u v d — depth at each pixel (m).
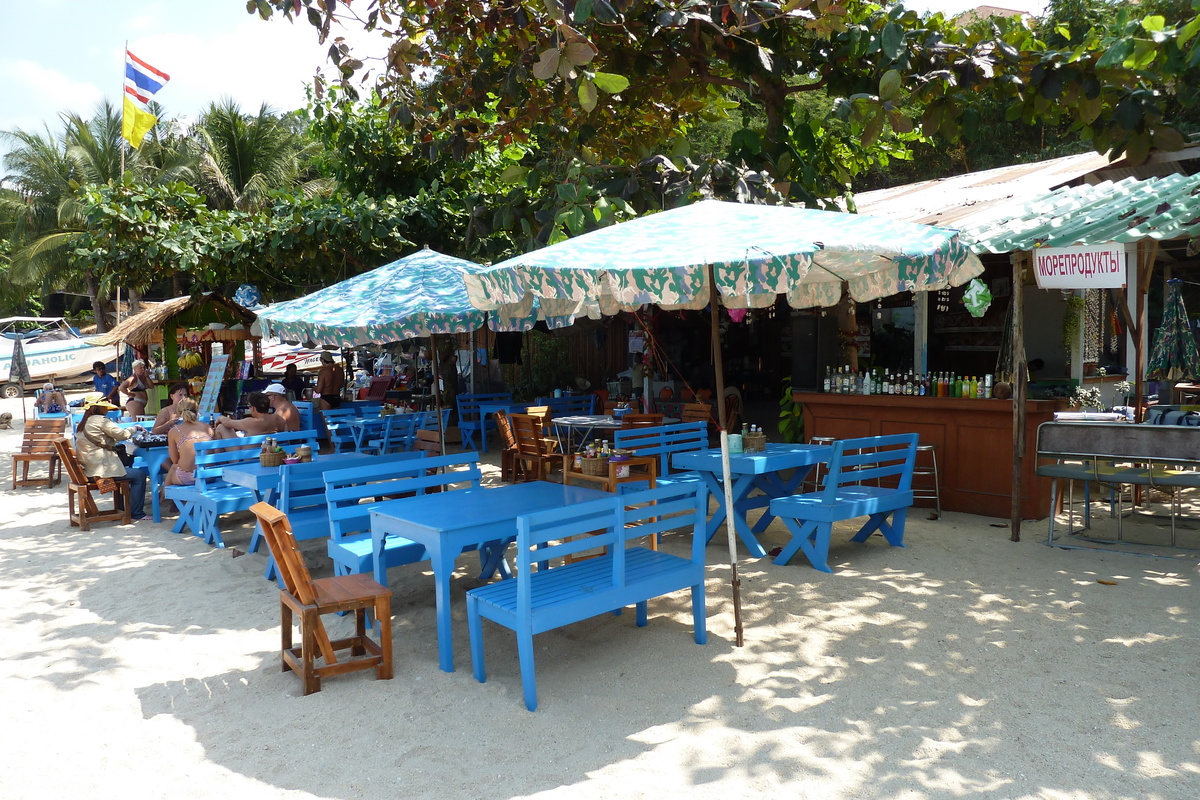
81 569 7.18
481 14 8.40
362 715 4.18
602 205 8.38
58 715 4.29
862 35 8.16
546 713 4.13
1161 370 10.71
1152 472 6.77
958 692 4.21
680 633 5.19
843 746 3.70
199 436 8.78
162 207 14.45
